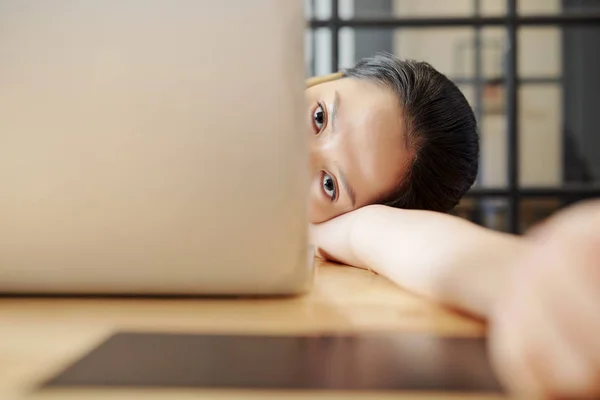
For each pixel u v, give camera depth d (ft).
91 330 1.26
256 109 1.42
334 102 2.77
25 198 1.44
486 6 10.30
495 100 9.66
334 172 2.73
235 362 1.04
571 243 0.76
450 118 2.97
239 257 1.47
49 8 1.42
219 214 1.44
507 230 5.69
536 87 10.57
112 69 1.42
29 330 1.26
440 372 0.98
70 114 1.42
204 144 1.42
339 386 0.91
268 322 1.33
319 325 1.30
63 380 0.95
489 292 1.16
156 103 1.41
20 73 1.42
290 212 1.46
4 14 1.42
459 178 3.05
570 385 0.74
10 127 1.43
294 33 1.42
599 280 0.72
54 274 1.50
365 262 2.07
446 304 1.35
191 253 1.46
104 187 1.43
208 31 1.41
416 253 1.52
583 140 10.51
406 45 10.05
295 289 1.53
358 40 9.02
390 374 0.97
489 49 10.21
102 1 1.42
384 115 2.75
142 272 1.48
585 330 0.72
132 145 1.42
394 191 2.85
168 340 1.18
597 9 5.45
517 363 0.78
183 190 1.43
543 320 0.75
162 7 1.42
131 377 0.96
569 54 10.39
